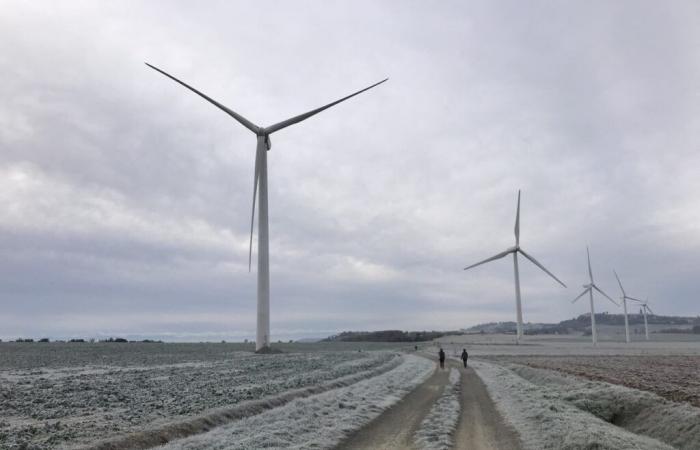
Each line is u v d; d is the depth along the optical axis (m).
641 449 17.11
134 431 18.14
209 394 29.95
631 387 35.00
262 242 92.75
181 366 58.22
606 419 26.00
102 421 20.50
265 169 92.56
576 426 19.88
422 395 33.38
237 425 20.52
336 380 39.56
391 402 29.19
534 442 18.47
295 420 21.77
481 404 29.44
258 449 16.52
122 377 42.81
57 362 63.72
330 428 20.48
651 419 23.78
